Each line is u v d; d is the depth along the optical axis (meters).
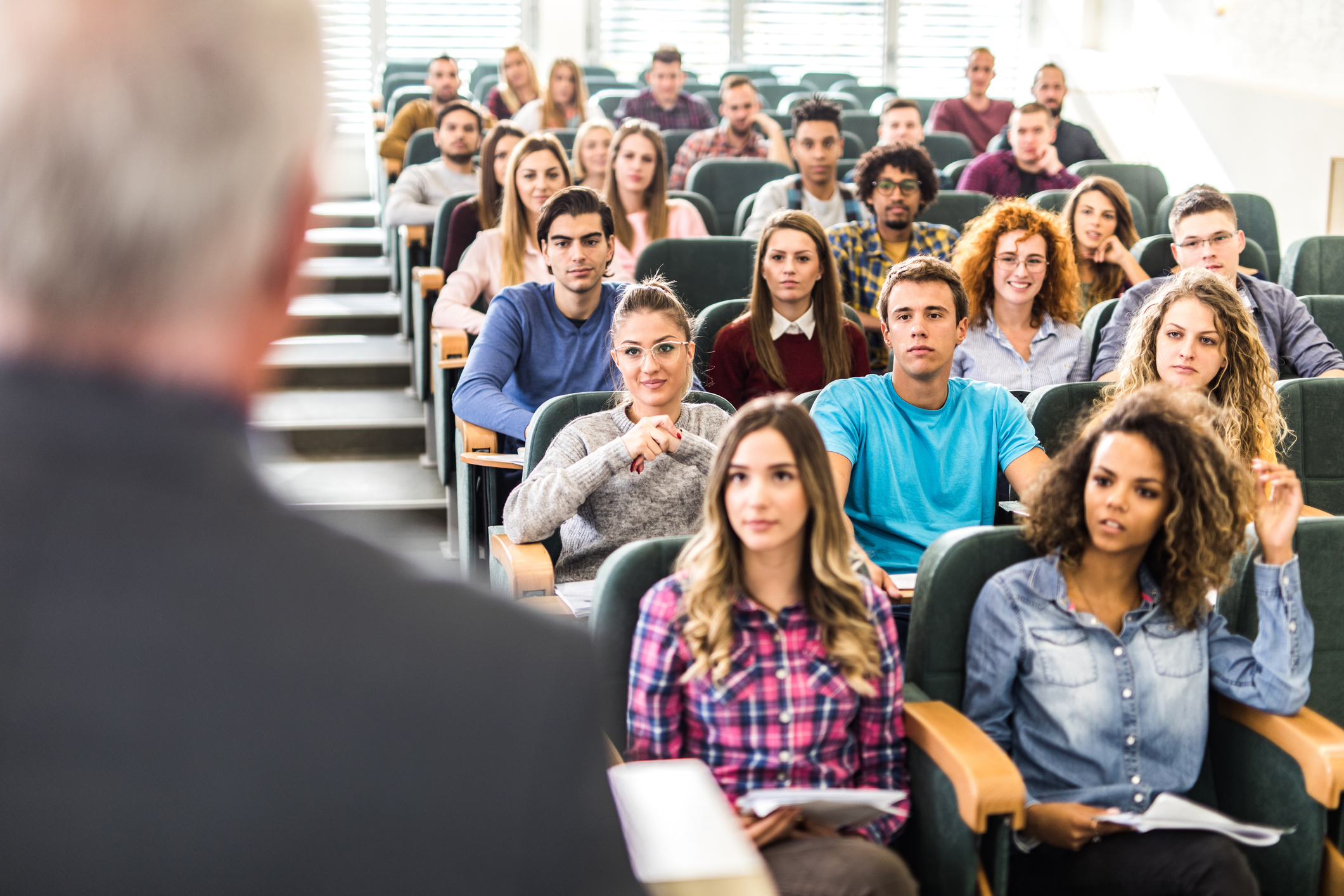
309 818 0.35
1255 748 1.74
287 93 0.40
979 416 2.51
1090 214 4.19
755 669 1.62
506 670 0.38
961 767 1.52
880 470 2.46
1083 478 1.75
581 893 0.38
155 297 0.37
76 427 0.36
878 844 1.56
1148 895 1.54
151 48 0.37
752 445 1.59
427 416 4.34
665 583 1.67
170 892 0.34
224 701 0.35
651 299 2.42
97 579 0.35
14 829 0.34
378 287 6.02
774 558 1.63
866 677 1.63
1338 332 3.70
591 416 2.47
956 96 9.95
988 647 1.74
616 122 7.70
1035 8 9.78
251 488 0.39
